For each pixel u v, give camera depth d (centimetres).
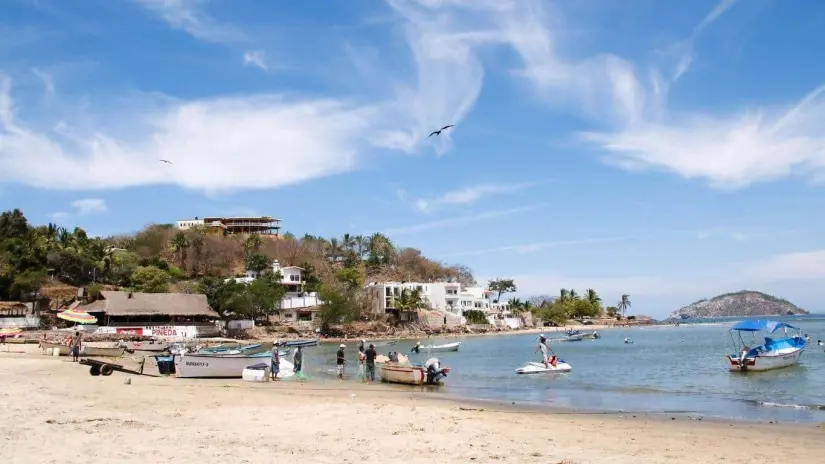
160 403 2078
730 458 1445
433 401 2655
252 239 15250
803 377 3838
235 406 2094
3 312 8419
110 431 1465
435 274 18962
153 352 5772
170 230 14650
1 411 1702
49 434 1390
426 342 10306
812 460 1436
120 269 11275
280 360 4122
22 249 9731
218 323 9438
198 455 1250
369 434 1591
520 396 2947
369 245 18312
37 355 4581
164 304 8638
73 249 10606
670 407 2531
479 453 1387
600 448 1523
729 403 2656
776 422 2089
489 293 19025
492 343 10375
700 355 6375
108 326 8056
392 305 13700
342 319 11725
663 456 1445
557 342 10969
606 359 6028
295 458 1269
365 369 3753
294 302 12381
